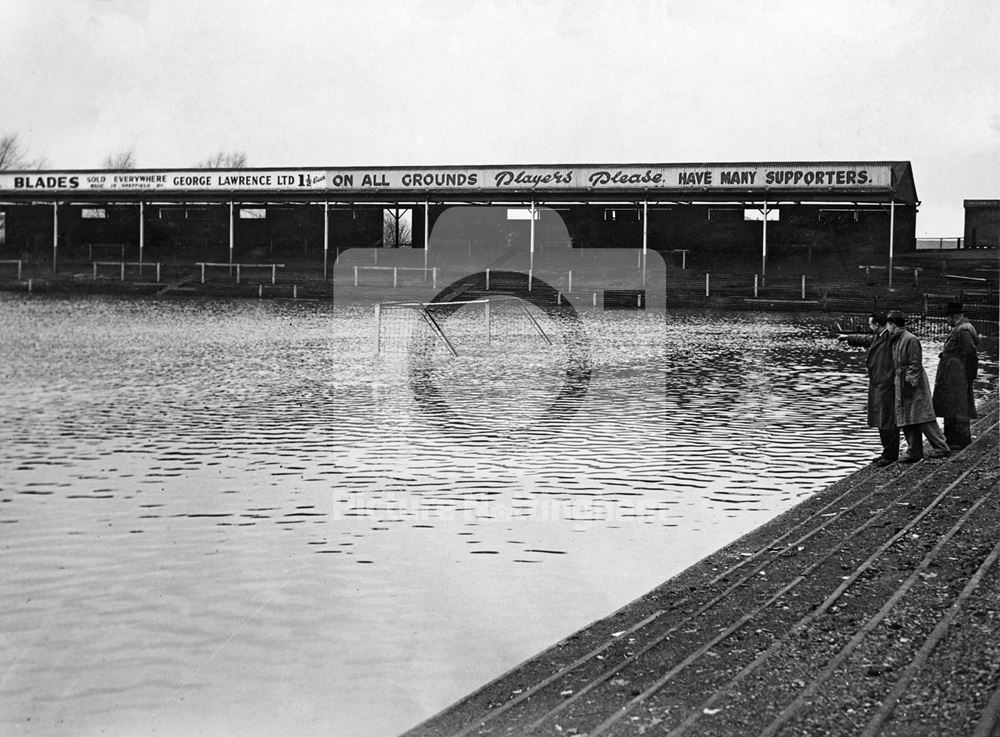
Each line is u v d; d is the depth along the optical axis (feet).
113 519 40.78
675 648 22.31
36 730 23.94
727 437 54.80
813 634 21.65
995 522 30.27
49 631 29.53
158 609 30.94
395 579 32.73
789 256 164.35
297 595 31.60
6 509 42.45
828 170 148.77
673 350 98.53
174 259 187.52
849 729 16.83
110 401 70.90
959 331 44.57
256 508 41.93
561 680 21.50
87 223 193.16
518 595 30.99
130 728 23.79
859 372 82.89
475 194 160.76
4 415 65.05
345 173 164.76
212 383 79.10
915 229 161.89
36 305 149.18
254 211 187.01
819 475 45.65
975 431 50.16
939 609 22.48
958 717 16.80
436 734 19.79
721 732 17.26
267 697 24.72
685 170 153.89
